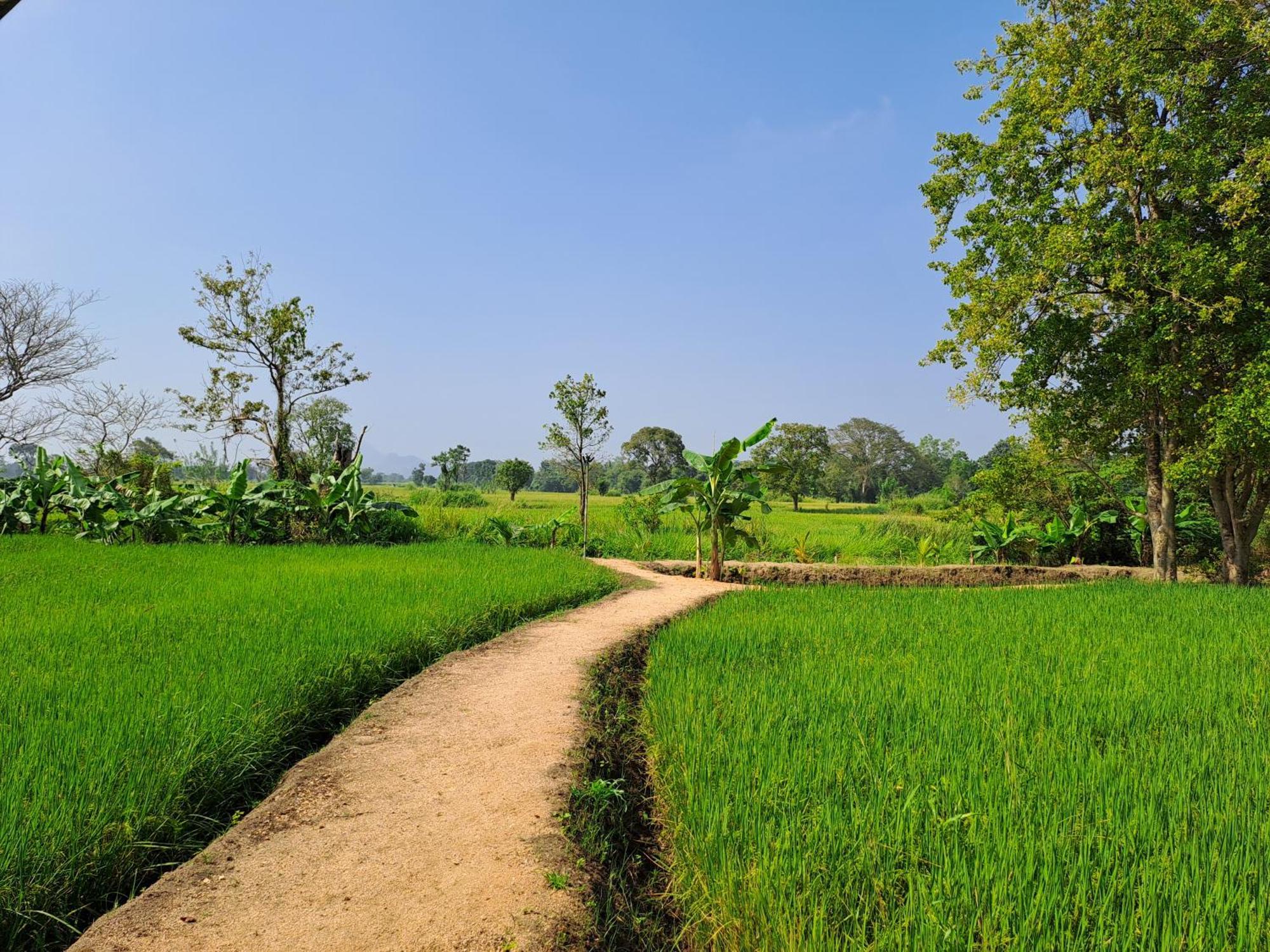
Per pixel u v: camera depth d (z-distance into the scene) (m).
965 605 10.91
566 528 21.97
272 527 18.94
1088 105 14.43
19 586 9.98
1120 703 5.67
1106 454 17.06
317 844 3.80
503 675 6.95
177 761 4.21
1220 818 3.63
